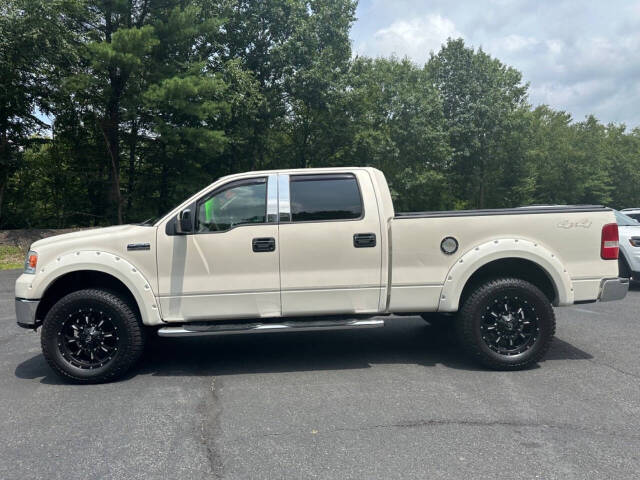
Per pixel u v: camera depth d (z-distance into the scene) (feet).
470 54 118.83
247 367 16.56
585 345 18.60
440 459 9.84
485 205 137.69
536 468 9.41
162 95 59.11
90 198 87.61
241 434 11.18
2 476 9.43
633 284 35.04
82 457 10.18
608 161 171.42
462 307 15.69
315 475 9.28
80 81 58.34
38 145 73.46
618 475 9.11
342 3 79.77
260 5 77.66
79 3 58.75
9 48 54.54
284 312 15.51
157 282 15.20
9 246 55.83
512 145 128.88
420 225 15.71
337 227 15.51
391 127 98.68
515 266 16.55
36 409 12.93
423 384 14.42
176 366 16.84
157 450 10.44
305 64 77.66
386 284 15.69
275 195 15.62
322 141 91.04
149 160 80.43
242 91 71.31
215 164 82.64
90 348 15.08
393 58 106.11
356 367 16.29
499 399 13.10
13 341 20.71
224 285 15.28
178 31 65.67
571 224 15.87
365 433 11.10
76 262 14.98
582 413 12.07
